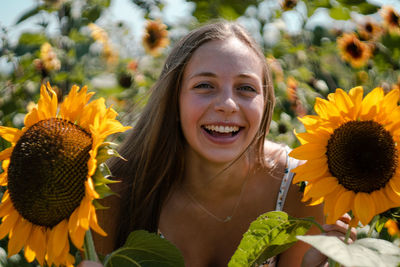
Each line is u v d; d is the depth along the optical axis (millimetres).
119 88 3924
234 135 2051
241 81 1994
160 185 2324
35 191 1423
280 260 2445
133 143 2398
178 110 2203
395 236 2324
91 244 1471
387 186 1521
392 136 1538
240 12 3586
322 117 1588
